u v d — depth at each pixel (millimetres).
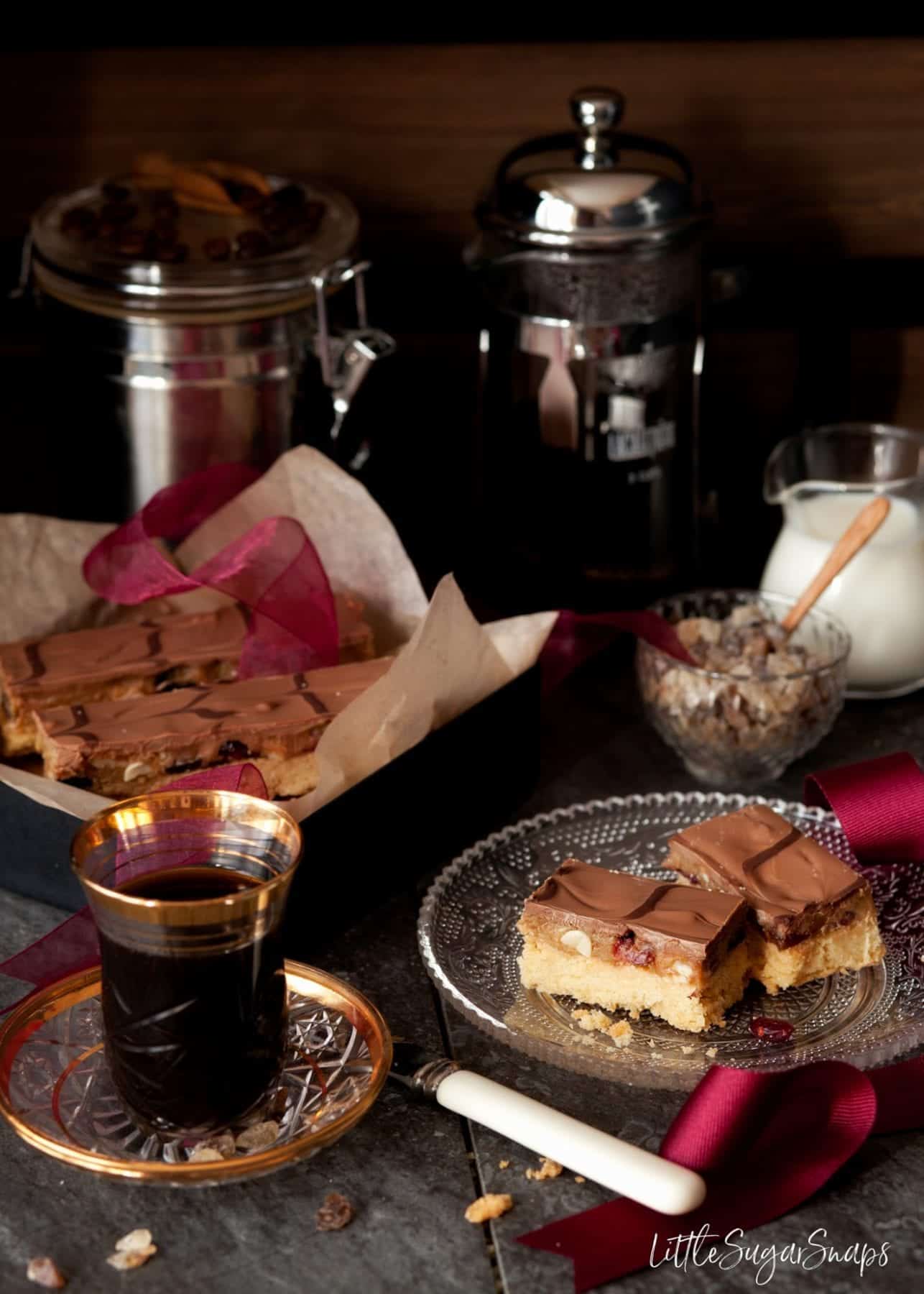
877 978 995
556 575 1214
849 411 1350
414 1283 887
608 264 1153
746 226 1315
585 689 1191
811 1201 916
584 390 1177
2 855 1030
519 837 1064
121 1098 921
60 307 1160
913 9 1265
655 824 1075
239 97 1275
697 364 1208
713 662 1120
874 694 1181
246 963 902
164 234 1154
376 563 1149
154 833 927
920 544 1166
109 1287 885
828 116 1294
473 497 1351
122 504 1191
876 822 1036
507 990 985
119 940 897
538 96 1283
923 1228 907
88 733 1040
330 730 1000
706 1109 915
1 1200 911
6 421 1317
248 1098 916
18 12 1242
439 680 1037
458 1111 931
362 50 1270
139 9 1247
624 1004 974
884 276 1324
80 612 1149
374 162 1292
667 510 1210
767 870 1000
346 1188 917
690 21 1264
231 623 1133
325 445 1205
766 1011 979
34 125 1274
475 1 1255
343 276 1165
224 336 1148
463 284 1316
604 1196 913
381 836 1026
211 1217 906
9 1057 940
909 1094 941
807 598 1130
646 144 1169
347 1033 957
